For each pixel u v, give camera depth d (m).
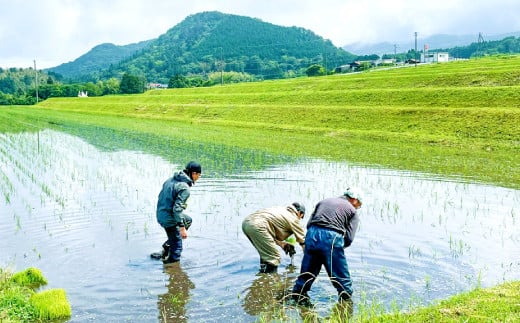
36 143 34.12
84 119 64.06
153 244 11.38
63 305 7.82
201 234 12.07
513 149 28.34
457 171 21.72
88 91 168.75
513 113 33.66
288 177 20.14
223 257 10.45
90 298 8.42
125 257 10.49
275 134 40.06
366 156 26.72
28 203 15.83
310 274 8.34
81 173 21.66
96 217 13.93
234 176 20.41
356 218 8.66
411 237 11.73
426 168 22.56
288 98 59.34
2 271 9.27
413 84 55.69
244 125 47.44
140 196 16.81
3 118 67.25
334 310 7.94
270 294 8.61
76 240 11.70
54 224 13.18
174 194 10.09
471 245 11.07
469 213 14.13
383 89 53.91
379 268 9.67
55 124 54.84
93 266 9.95
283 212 9.95
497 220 13.34
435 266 9.73
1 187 18.53
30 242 11.58
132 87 166.12
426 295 8.34
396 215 13.88
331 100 52.94
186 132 42.56
